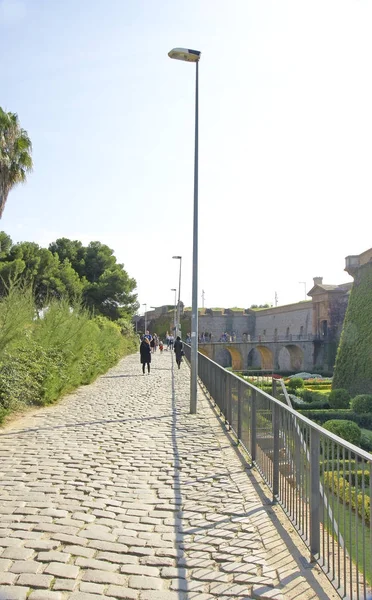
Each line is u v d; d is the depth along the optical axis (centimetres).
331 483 405
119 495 616
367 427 2764
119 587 390
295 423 519
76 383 1808
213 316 9000
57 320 1655
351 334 4191
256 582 401
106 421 1148
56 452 831
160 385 2006
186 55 1409
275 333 8375
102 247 6372
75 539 478
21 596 371
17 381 1138
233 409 1022
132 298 5938
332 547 399
